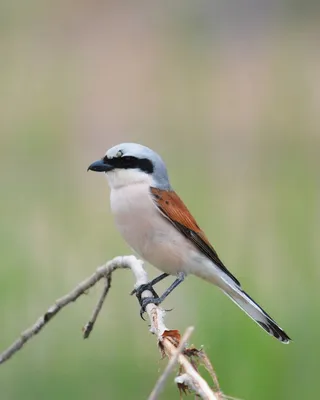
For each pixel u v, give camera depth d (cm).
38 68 2388
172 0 3319
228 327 878
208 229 1163
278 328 723
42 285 1066
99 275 601
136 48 3056
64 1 3203
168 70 2786
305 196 1130
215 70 2762
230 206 1356
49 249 1155
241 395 840
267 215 1184
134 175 727
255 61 2897
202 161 1795
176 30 3231
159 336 498
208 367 465
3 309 1024
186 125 2175
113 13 3325
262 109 2155
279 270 1008
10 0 2917
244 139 2103
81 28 3155
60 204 1338
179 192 1352
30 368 979
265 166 1596
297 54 2917
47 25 2984
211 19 3231
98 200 1400
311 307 938
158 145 2020
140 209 721
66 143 1914
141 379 962
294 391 847
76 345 1003
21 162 1669
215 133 2156
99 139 2188
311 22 3322
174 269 743
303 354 878
